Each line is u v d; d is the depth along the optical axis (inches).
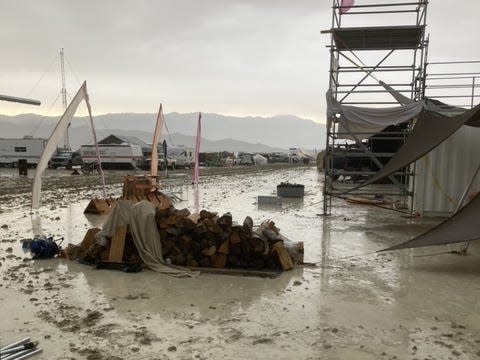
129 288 253.9
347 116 505.0
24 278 270.8
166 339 186.5
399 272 294.4
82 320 205.5
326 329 199.3
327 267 306.0
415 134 448.5
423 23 542.6
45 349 175.9
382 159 922.7
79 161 2016.5
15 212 561.9
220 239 296.4
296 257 312.8
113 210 305.3
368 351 178.4
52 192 876.0
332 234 429.7
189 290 252.1
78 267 296.7
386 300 238.7
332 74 564.7
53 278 271.6
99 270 289.9
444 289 258.7
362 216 553.9
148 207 305.4
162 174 1621.6
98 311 216.8
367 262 320.5
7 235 407.8
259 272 284.0
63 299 234.2
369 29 538.9
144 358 169.6
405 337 192.1
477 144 530.6
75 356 170.6
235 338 188.5
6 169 2003.0
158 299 235.8
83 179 1295.5
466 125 480.7
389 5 556.1
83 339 185.5
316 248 365.7
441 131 416.2
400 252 351.9
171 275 279.6
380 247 371.2
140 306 224.8
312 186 1090.1
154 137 731.4
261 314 216.4
